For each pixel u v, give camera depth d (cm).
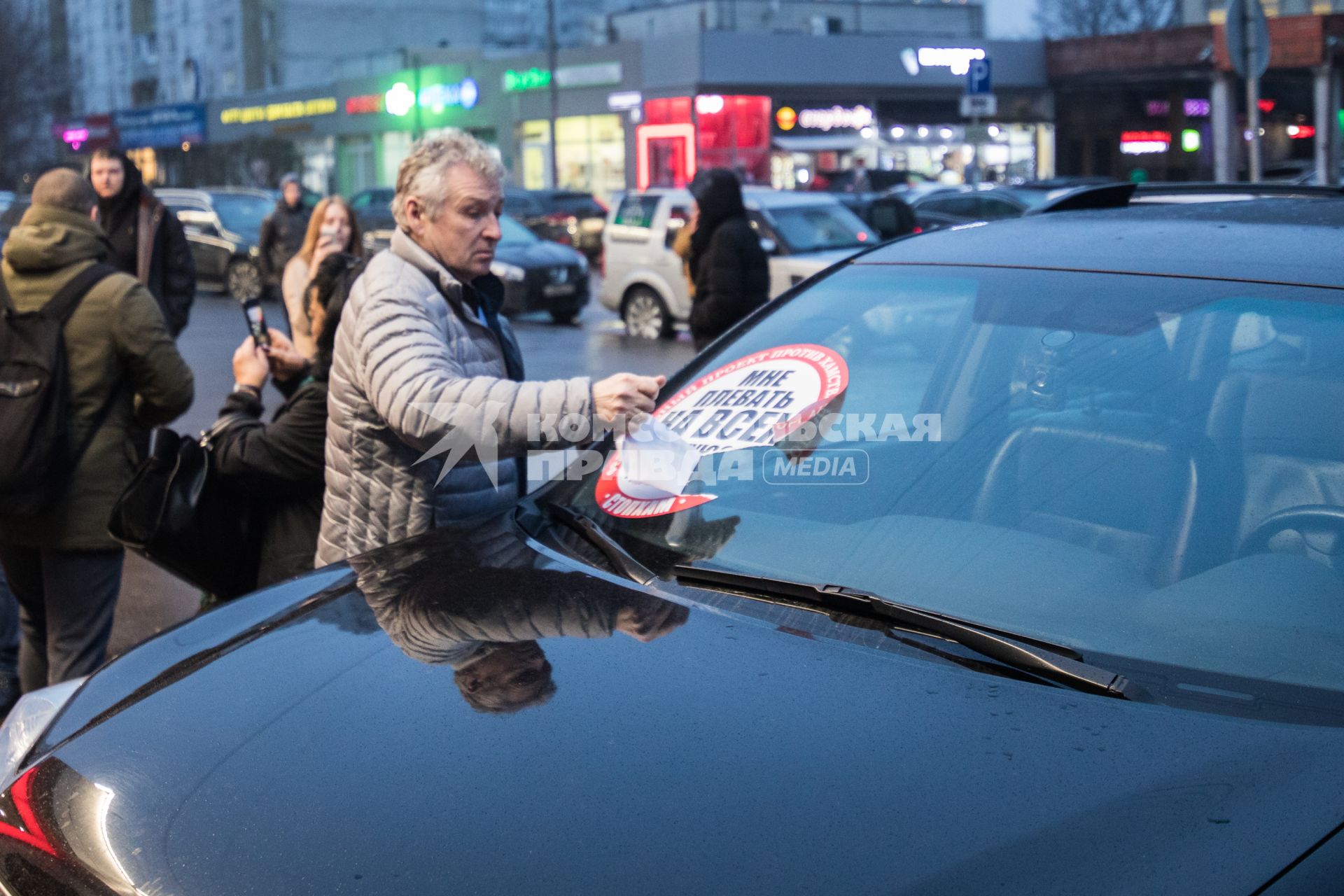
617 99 3953
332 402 278
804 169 3719
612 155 4062
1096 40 3853
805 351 254
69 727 195
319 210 507
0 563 391
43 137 6912
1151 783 142
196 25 6931
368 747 164
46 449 353
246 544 329
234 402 336
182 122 6062
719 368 262
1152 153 3953
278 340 350
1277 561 183
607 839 142
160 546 316
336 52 6525
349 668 186
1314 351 199
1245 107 3444
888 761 150
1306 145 3581
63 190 371
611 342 1436
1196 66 3662
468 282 281
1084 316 227
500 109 4450
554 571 214
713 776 150
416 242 275
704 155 3675
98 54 7962
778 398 247
